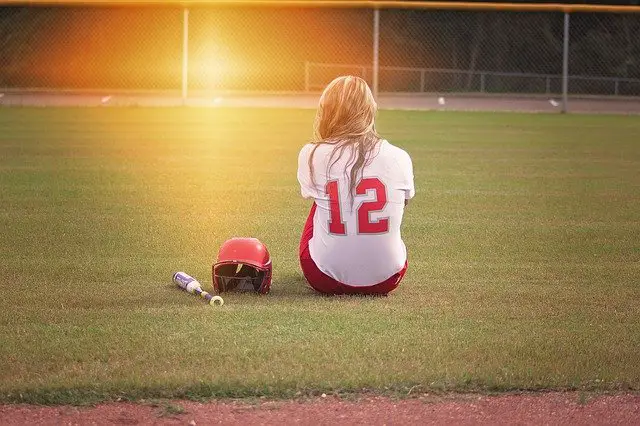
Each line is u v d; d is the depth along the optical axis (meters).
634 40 37.81
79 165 12.48
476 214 9.39
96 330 5.36
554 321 5.70
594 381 4.70
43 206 9.45
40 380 4.59
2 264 7.05
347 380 4.62
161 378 4.61
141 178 11.40
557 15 38.47
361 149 6.06
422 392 4.58
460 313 5.83
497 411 4.41
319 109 6.29
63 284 6.48
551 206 9.91
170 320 5.57
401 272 6.20
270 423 4.26
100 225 8.55
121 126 18.20
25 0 23.33
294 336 5.27
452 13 39.16
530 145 15.95
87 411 4.34
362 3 24.08
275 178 11.54
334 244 6.08
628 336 5.40
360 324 5.52
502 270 7.07
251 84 36.84
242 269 6.52
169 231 8.33
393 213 6.06
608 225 8.93
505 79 37.88
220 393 4.51
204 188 10.70
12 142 15.09
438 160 13.66
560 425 4.30
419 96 29.62
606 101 28.53
